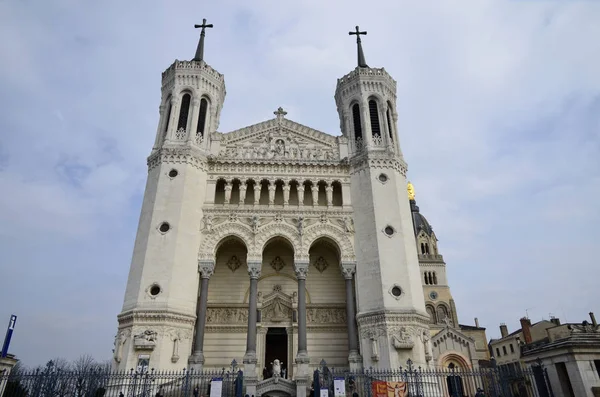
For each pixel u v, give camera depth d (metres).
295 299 40.34
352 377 29.20
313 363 37.84
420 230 93.31
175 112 42.38
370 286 36.50
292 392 31.86
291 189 42.94
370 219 39.06
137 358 31.12
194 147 40.78
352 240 39.28
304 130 45.44
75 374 25.48
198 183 40.00
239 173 41.69
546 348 20.34
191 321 34.47
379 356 33.53
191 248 37.03
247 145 43.91
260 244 38.28
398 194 40.31
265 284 41.41
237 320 39.34
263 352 38.12
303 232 39.06
